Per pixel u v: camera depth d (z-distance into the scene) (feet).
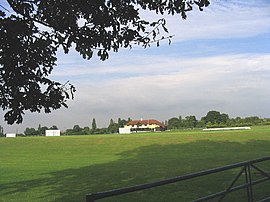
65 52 20.22
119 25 20.15
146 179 70.95
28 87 19.24
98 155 152.76
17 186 68.44
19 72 19.02
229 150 142.82
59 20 19.06
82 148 181.78
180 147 162.50
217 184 58.29
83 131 359.25
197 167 89.25
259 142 158.40
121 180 70.85
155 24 21.84
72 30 19.60
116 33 20.26
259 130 204.03
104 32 19.92
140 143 183.52
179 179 20.63
